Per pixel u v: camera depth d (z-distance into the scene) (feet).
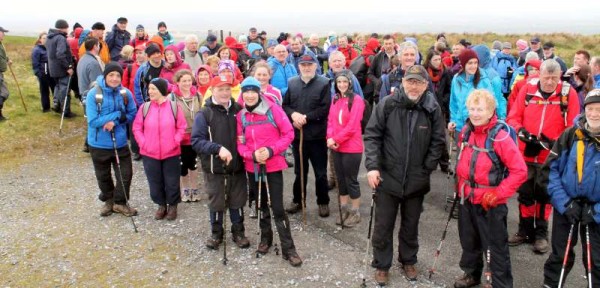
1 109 37.22
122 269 18.45
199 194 26.16
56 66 37.24
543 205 18.78
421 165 16.16
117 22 43.62
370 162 16.17
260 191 18.60
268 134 18.28
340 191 22.22
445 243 20.02
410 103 15.80
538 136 18.56
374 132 16.55
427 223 21.93
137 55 31.09
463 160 15.60
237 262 18.83
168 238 20.97
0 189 26.91
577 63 25.29
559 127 18.44
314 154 22.34
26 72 57.16
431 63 26.94
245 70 37.93
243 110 18.48
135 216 23.38
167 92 22.22
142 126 22.30
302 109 21.80
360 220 22.49
